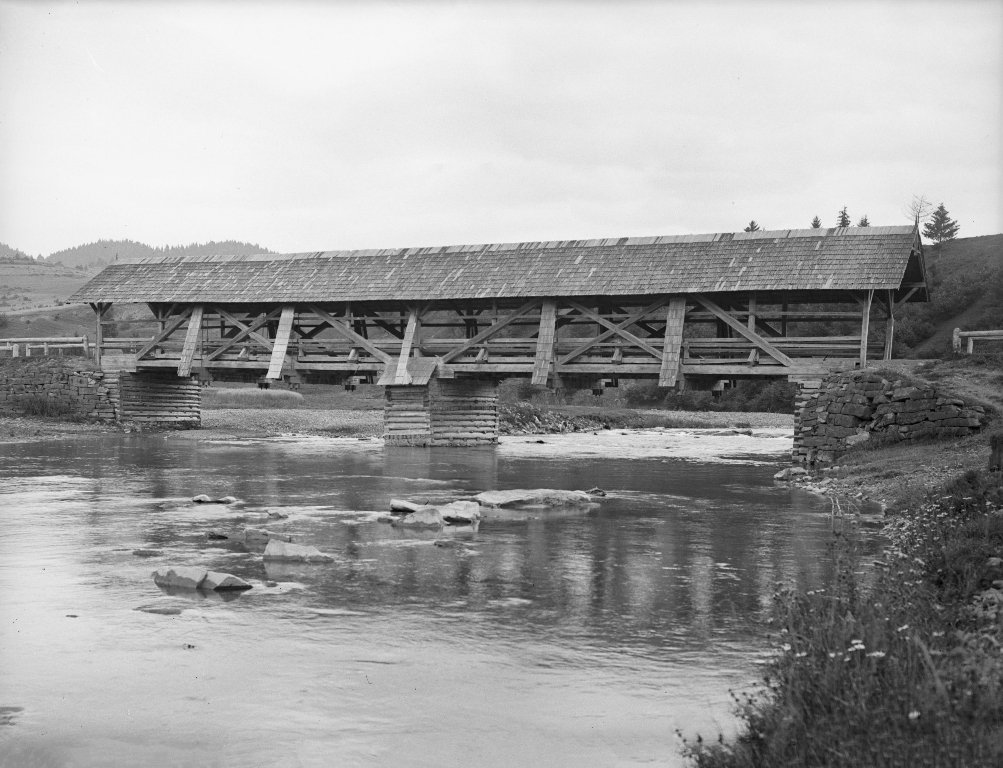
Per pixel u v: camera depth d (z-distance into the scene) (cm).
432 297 4100
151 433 4891
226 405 7262
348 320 4375
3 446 3972
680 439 5453
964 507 1484
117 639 1113
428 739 832
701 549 1675
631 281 3791
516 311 4084
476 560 1572
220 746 819
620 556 1609
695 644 1091
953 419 2867
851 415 3073
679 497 2478
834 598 919
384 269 4353
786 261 3609
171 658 1046
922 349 7794
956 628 891
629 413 7088
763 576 1444
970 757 577
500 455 3978
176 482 2738
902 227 3572
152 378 5047
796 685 717
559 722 866
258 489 2592
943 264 10088
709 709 889
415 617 1210
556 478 2991
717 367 3653
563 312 4034
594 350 4166
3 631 1145
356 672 1002
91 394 4900
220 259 4822
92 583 1396
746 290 3578
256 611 1238
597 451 4322
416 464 3456
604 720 869
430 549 1670
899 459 2680
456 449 4275
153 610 1239
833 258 3544
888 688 677
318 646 1089
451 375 4259
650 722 862
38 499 2323
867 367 3328
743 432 6156
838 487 2550
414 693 940
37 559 1571
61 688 956
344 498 2400
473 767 777
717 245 3800
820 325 8188
